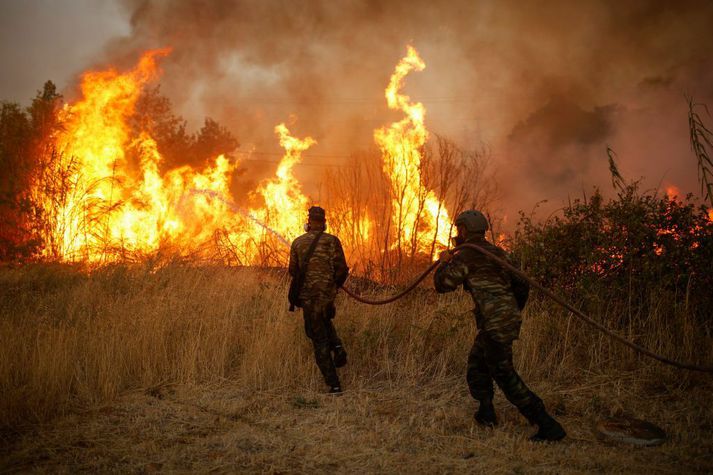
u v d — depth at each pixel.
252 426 4.03
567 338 5.36
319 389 4.83
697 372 4.73
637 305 5.57
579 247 5.85
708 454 3.57
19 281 8.24
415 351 5.46
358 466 3.45
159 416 4.17
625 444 3.73
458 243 4.27
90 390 4.52
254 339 5.54
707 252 5.34
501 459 3.54
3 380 4.40
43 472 3.31
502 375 3.80
